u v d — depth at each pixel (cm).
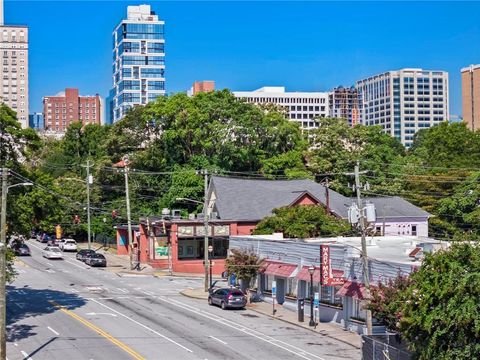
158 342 3691
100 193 9831
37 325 4156
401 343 3109
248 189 7656
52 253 8281
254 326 4306
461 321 2273
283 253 5103
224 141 9212
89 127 13138
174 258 7294
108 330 4012
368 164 9562
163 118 9488
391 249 4453
